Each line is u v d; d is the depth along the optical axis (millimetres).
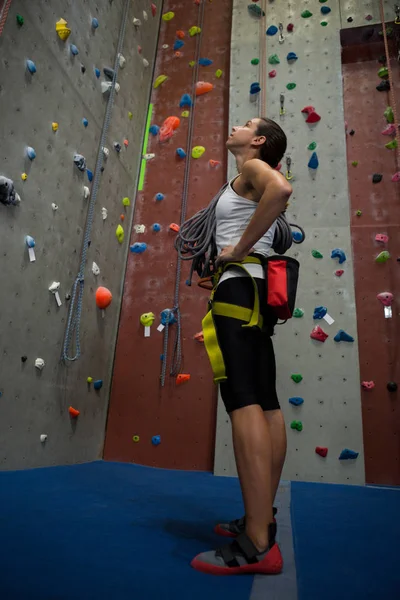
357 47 3951
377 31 3820
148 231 3717
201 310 3408
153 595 822
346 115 3762
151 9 4344
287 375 3043
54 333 2625
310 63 3777
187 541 1214
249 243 1159
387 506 1972
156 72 4289
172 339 3371
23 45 2441
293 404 2984
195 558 1015
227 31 4242
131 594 819
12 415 2242
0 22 2107
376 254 3316
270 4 4074
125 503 1694
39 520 1303
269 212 1108
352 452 2820
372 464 2912
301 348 3078
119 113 3621
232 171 3627
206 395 3205
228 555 987
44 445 2504
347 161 3613
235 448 1092
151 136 4020
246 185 1295
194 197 3730
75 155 2885
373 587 889
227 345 1165
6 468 2178
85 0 3146
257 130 1401
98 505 1607
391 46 3867
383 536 1344
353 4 3895
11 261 2262
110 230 3396
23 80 2424
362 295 3242
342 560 1076
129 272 3619
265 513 1019
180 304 3453
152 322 3432
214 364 1173
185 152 3908
